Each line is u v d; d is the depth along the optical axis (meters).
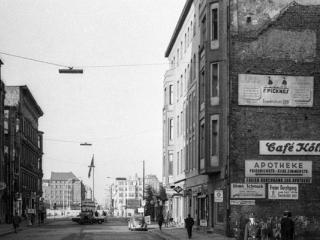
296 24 34.78
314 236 33.88
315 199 34.22
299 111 34.50
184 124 56.00
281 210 33.91
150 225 62.25
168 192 57.91
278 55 34.56
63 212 159.88
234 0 34.62
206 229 40.53
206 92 37.19
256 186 33.81
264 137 34.19
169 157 66.31
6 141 72.25
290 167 34.19
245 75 34.22
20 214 77.94
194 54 49.19
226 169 34.31
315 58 34.75
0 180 64.44
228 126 34.09
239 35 34.44
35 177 100.25
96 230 50.75
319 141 34.50
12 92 79.69
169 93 66.62
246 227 29.17
